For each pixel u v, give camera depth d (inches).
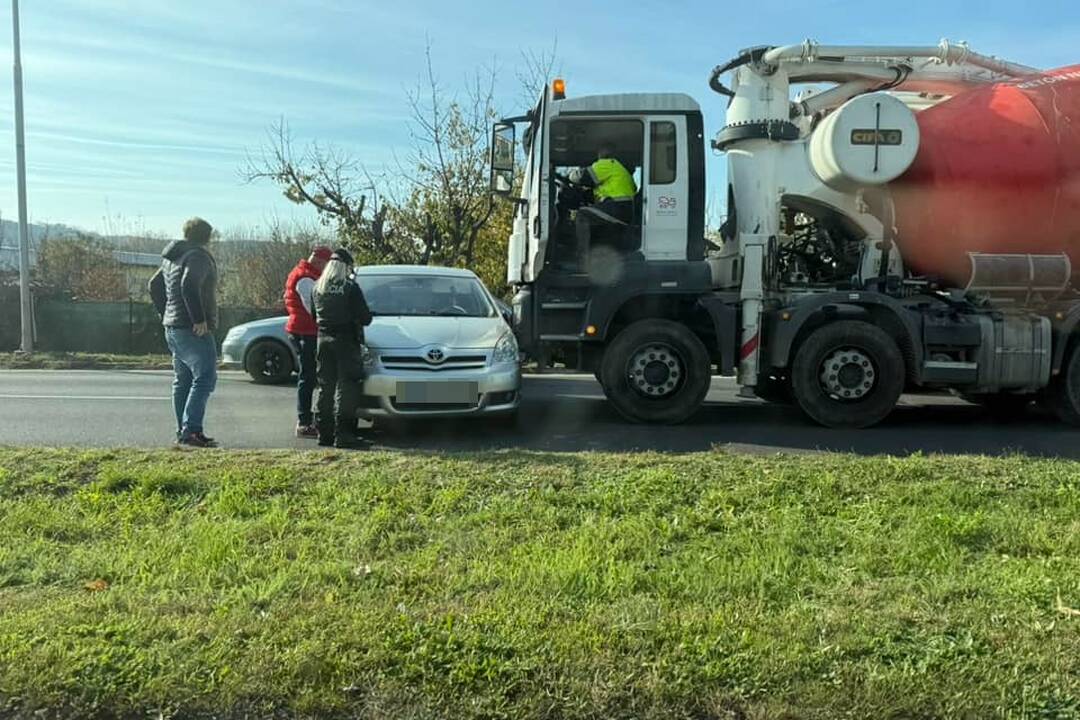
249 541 173.2
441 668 119.5
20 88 705.0
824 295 329.4
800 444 299.4
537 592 146.1
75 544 173.6
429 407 299.0
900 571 158.2
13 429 323.3
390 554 168.1
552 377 540.1
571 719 111.5
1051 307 338.6
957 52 348.2
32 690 115.1
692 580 151.3
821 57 342.0
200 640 126.6
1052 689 116.6
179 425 287.4
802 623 133.0
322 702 113.7
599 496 202.7
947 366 331.6
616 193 322.3
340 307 278.7
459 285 364.5
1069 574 153.6
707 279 324.2
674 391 335.6
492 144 362.3
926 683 116.6
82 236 1397.6
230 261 1302.9
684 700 113.7
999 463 237.1
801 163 341.1
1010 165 322.3
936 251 337.7
